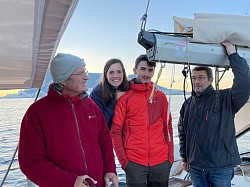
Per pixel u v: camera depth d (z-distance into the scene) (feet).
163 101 7.30
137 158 6.94
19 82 7.29
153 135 7.09
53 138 4.48
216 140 7.04
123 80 7.25
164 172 7.18
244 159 12.53
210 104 7.22
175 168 11.47
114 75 7.04
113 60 7.13
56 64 4.66
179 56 5.20
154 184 7.18
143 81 7.13
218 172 7.02
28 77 6.75
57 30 3.44
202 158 7.22
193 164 7.45
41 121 4.47
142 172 6.96
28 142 4.42
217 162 6.98
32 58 4.73
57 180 4.22
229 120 7.06
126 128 7.14
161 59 5.13
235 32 5.61
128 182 7.02
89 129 4.93
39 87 8.08
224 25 5.56
